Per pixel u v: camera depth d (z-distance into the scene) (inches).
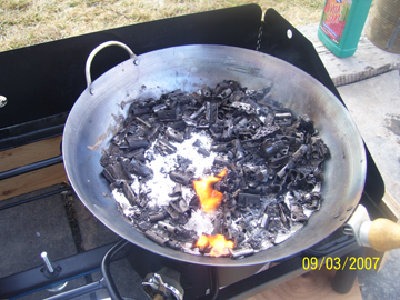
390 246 44.3
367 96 92.5
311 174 56.1
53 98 74.2
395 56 97.4
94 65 73.8
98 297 62.3
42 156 73.7
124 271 66.2
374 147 83.9
